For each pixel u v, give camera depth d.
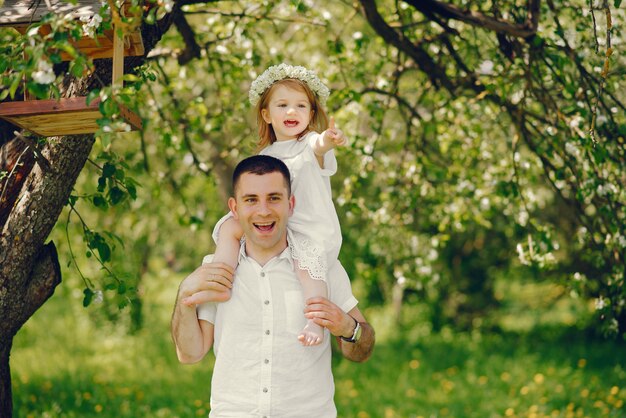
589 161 4.93
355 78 6.96
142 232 12.15
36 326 14.48
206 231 13.69
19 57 3.10
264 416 2.94
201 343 3.11
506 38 5.50
